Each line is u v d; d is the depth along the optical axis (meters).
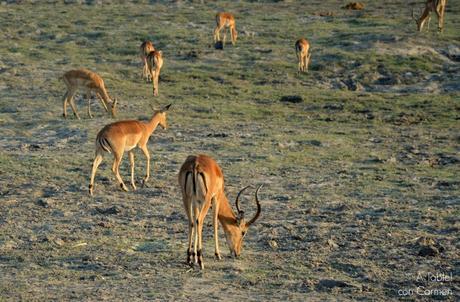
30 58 44.88
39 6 64.69
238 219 15.17
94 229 17.58
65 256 15.48
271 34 52.47
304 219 18.56
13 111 33.38
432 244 16.22
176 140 28.17
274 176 23.20
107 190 21.33
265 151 26.55
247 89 39.00
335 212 19.19
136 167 24.06
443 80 41.53
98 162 20.89
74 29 53.62
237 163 24.73
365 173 23.58
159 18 58.47
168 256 15.42
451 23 55.94
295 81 41.28
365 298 12.94
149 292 13.12
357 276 14.26
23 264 14.95
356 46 47.53
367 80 41.59
